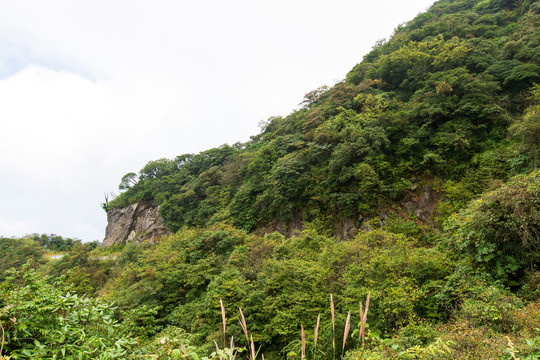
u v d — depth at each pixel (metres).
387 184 19.28
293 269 12.84
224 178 34.44
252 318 11.88
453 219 9.42
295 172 23.44
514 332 4.88
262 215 25.48
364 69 33.59
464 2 37.69
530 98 17.42
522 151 13.24
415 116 20.52
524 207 6.98
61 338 2.85
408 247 10.26
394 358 2.81
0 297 3.18
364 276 9.62
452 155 18.39
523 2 28.95
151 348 3.52
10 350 2.90
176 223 36.50
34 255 40.03
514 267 6.93
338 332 8.66
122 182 50.62
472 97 18.94
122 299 17.70
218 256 19.20
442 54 23.72
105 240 50.53
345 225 19.61
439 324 6.88
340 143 22.00
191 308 15.82
